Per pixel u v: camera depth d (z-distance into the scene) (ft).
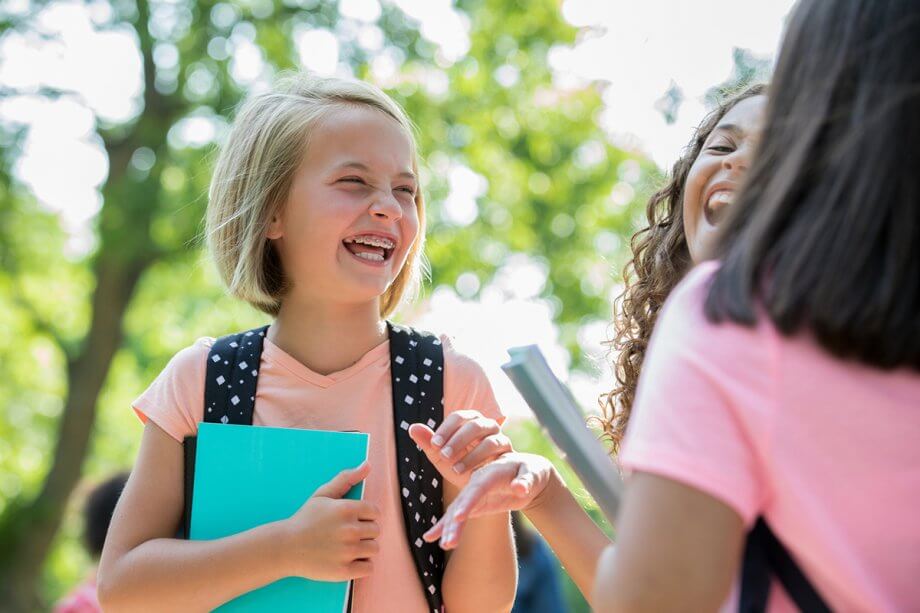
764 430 3.45
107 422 53.83
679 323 3.69
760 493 3.51
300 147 6.38
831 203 3.53
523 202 41.47
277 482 5.76
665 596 3.36
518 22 40.32
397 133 6.50
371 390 6.24
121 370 50.34
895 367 3.42
